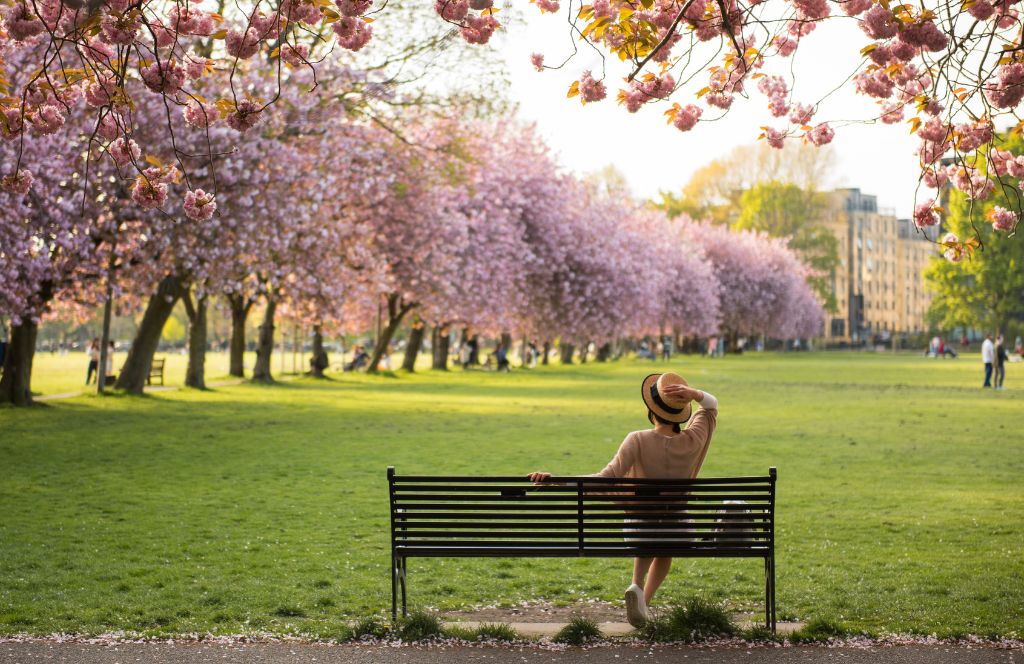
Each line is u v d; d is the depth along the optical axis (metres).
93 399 29.88
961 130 8.76
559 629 6.68
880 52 7.44
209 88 24.73
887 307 189.75
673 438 6.96
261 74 26.88
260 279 32.88
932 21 7.04
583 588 8.19
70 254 24.42
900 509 11.87
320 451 17.91
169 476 14.61
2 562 8.73
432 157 37.19
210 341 130.25
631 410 28.55
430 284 43.69
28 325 26.75
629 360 82.50
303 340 64.56
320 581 8.22
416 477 6.80
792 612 7.20
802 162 112.56
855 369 63.00
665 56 7.78
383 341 51.50
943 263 93.44
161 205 7.37
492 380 47.78
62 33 8.73
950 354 95.62
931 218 9.07
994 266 89.50
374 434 21.09
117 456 16.92
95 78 7.64
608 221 61.91
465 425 23.39
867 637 6.44
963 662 5.87
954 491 13.34
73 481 14.01
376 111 31.08
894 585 8.01
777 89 9.30
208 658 5.99
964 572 8.43
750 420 25.09
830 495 12.99
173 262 27.78
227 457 16.95
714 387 41.47
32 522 10.78
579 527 6.78
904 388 40.66
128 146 7.45
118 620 6.87
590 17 7.40
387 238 42.62
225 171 25.03
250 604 7.42
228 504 12.16
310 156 28.05
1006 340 103.81
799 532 10.43
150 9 7.54
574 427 22.95
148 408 27.50
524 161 52.91
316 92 27.75
